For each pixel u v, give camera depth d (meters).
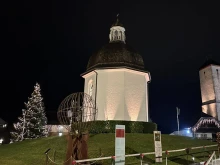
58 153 14.12
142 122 20.47
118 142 10.05
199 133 47.84
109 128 19.36
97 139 16.97
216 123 49.28
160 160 11.95
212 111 54.00
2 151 16.83
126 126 19.77
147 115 22.95
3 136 48.22
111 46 24.28
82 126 10.98
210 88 55.84
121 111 20.98
